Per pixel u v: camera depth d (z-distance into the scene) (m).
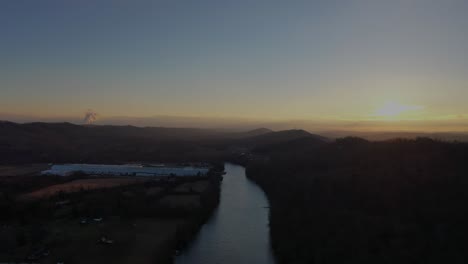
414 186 99.19
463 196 86.06
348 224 90.81
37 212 124.06
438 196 89.81
